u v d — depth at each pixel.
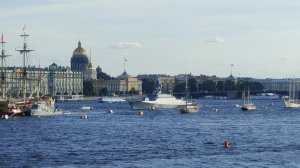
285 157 180.50
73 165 164.75
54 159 175.62
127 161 172.00
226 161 172.12
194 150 197.50
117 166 163.12
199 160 174.00
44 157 179.75
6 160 173.38
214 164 166.62
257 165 165.00
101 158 178.00
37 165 164.75
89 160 173.88
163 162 170.12
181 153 189.38
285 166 163.38
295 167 161.75
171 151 194.75
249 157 180.38
